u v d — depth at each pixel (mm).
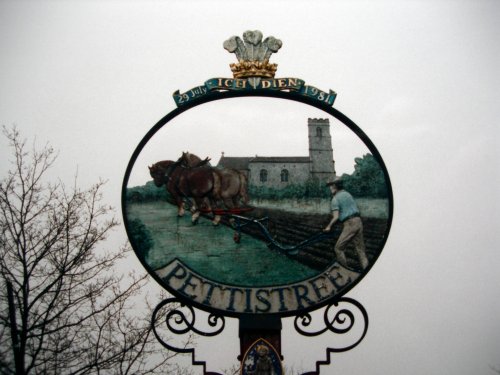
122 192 14859
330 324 14578
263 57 15625
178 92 15383
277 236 14844
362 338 14547
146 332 17484
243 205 14992
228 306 14461
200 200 14938
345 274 14617
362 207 14859
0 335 16203
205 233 14828
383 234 14711
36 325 16219
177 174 15023
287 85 15406
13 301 16219
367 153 15109
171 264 14617
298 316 14570
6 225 17734
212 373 14359
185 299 14461
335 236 14797
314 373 14484
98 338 17031
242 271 14672
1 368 15984
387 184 14898
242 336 14172
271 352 14039
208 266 14656
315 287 14570
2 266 16656
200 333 14438
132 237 14688
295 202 15008
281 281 14594
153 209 14844
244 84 15383
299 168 15156
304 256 14742
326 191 15016
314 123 15375
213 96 15398
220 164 15172
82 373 16391
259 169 15164
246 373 13922
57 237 18203
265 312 14438
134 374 16953
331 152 15211
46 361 16203
